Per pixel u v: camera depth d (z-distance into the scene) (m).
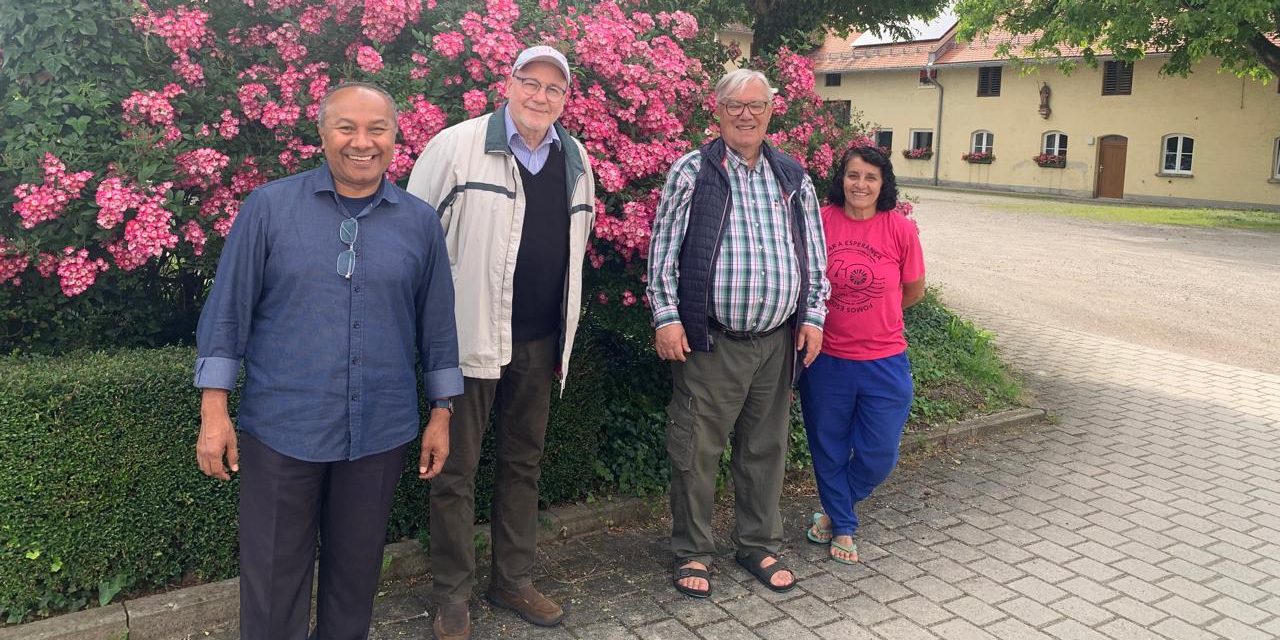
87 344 3.61
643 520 4.14
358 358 2.42
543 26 3.76
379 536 2.63
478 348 2.90
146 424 3.04
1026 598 3.54
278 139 3.60
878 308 3.68
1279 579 3.75
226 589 3.16
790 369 3.53
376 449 2.50
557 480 3.97
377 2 3.53
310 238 2.36
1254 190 25.02
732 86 3.25
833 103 4.92
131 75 3.39
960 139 32.16
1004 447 5.37
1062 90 29.00
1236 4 14.97
